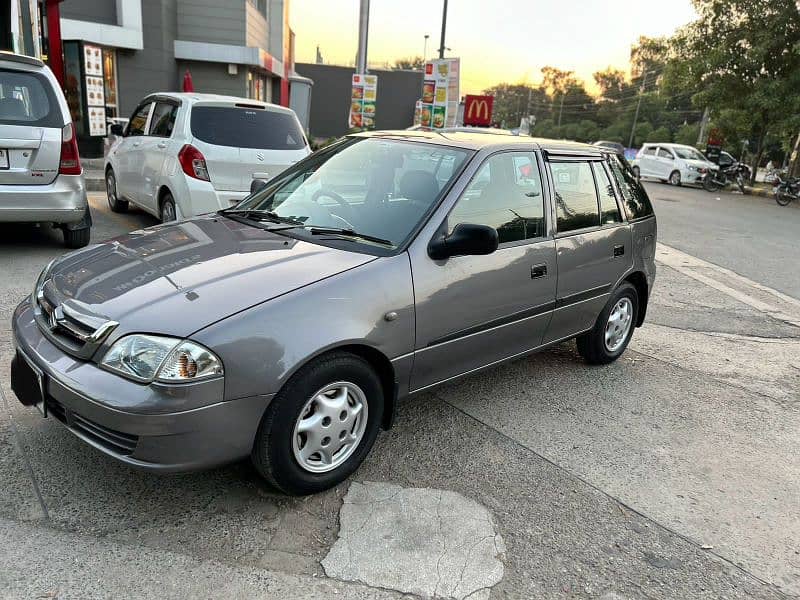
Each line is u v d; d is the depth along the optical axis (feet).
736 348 19.15
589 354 16.10
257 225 11.75
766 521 10.30
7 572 7.77
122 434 8.21
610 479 11.14
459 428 12.53
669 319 21.67
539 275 12.82
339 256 10.14
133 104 59.98
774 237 41.86
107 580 7.80
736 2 75.72
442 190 11.33
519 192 12.66
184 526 8.90
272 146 23.22
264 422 8.80
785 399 15.48
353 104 68.03
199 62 64.85
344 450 10.02
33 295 10.43
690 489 11.07
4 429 10.82
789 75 75.56
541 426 12.92
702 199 67.97
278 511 9.39
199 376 8.09
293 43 108.78
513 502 10.18
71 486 9.52
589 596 8.29
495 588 8.25
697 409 14.47
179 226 12.03
